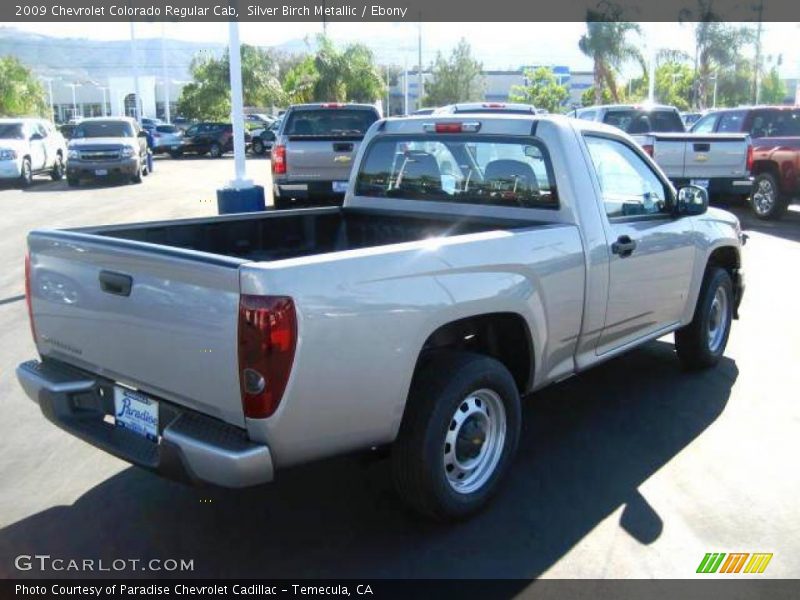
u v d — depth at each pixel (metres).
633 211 5.14
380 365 3.39
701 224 5.67
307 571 3.57
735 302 6.36
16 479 4.45
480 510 4.04
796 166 13.34
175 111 74.44
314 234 5.56
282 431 3.16
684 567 3.57
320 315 3.17
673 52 44.09
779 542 3.77
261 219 5.23
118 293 3.51
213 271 3.13
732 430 5.02
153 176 27.02
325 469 4.55
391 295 3.41
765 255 10.68
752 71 50.03
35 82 48.72
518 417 4.14
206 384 3.24
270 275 3.06
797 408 5.36
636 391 5.71
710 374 6.07
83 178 23.11
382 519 4.00
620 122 16.41
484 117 4.98
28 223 14.77
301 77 47.47
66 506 4.15
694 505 4.10
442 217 5.20
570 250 4.40
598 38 43.16
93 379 3.82
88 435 3.71
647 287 5.12
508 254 3.99
